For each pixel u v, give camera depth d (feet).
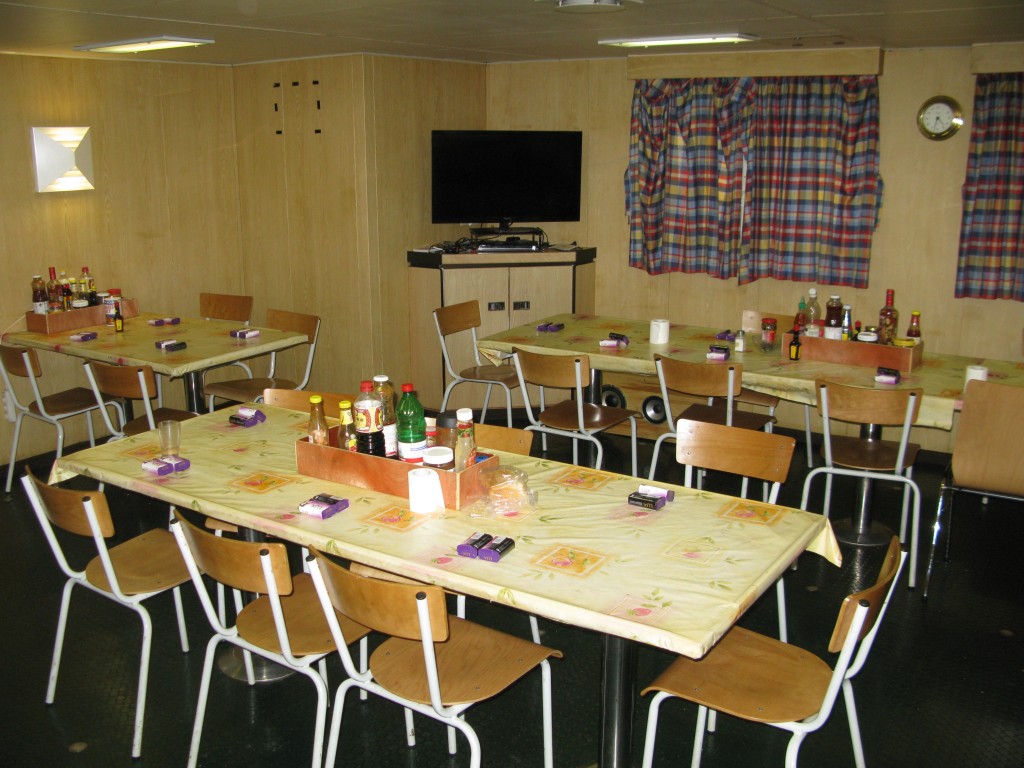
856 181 16.56
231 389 15.48
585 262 19.06
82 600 11.53
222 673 9.94
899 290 16.85
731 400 12.44
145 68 17.57
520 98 19.67
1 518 14.03
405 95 18.22
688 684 7.20
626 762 7.50
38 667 10.07
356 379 19.08
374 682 7.50
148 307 18.35
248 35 13.96
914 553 11.64
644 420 17.98
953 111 15.62
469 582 6.84
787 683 7.22
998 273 15.74
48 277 16.49
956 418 16.57
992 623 10.96
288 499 8.47
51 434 16.98
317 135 18.12
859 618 6.31
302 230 18.89
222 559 7.40
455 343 18.79
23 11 10.93
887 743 8.79
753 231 17.65
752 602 6.74
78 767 8.46
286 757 8.61
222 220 19.38
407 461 8.53
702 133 17.72
